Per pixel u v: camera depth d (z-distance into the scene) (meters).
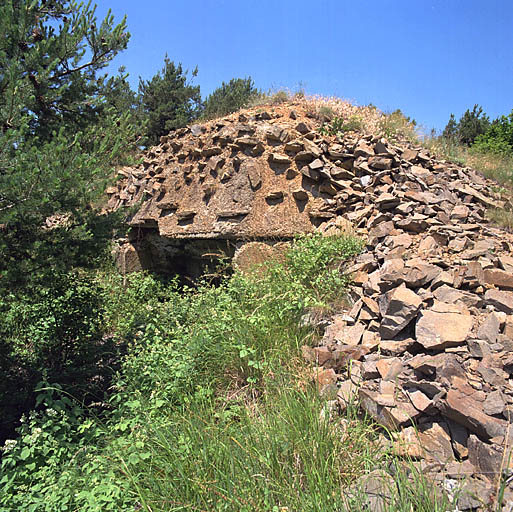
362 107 9.87
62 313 5.16
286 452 2.64
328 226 6.42
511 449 2.30
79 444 3.39
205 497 2.46
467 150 9.96
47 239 4.45
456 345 3.18
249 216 6.73
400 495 2.18
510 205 6.59
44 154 3.96
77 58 5.16
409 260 4.49
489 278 4.04
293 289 4.78
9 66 4.20
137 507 2.67
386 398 2.90
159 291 7.96
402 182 6.79
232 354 3.96
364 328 3.95
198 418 3.09
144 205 8.98
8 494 2.92
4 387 4.38
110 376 5.04
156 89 17.47
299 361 3.73
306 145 7.09
